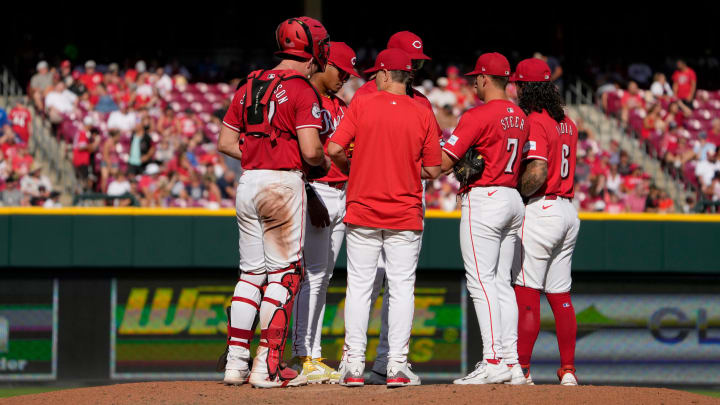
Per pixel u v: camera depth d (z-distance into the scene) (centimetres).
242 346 1789
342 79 1997
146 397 1711
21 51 6506
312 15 6494
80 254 3322
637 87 6456
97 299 3397
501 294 1941
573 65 6812
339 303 3378
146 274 3409
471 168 1848
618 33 7656
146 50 7562
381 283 2089
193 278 3428
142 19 7550
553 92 1997
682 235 3384
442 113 5488
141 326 3409
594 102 6494
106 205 4078
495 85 1894
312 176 1806
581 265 3375
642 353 3453
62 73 5709
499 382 1845
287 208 1719
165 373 3406
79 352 3388
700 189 5128
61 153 5066
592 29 7681
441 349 3419
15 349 3372
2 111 4938
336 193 1997
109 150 4903
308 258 1947
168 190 4622
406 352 1789
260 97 1723
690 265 3378
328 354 3366
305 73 1795
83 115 5291
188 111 5278
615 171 4928
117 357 3397
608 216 3381
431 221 3350
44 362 3378
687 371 3450
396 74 1798
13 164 4747
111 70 5747
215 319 3425
